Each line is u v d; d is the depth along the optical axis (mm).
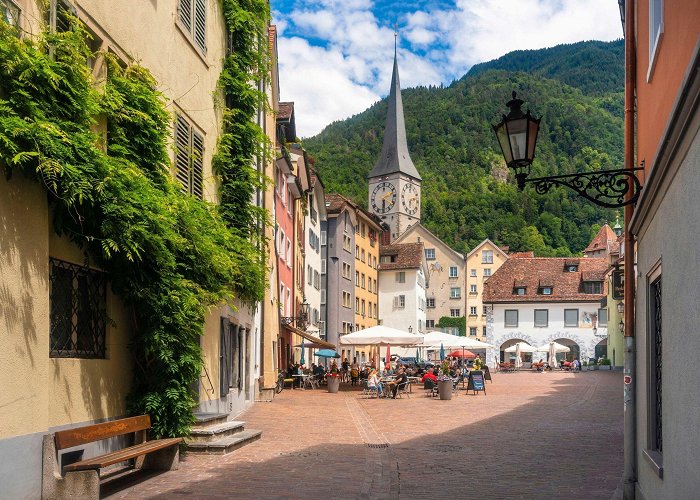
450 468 11586
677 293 6078
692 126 5309
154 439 10578
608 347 69750
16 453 7301
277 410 21594
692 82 4879
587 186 8031
